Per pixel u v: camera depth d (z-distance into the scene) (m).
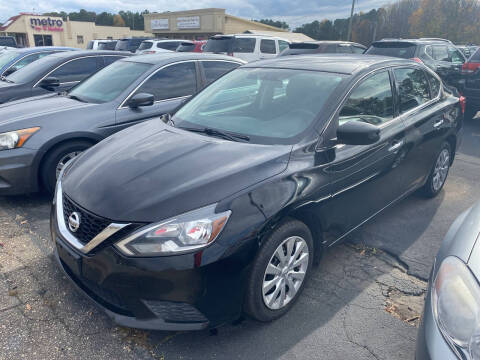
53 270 3.15
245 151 2.71
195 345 2.46
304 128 2.90
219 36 13.41
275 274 2.53
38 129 4.18
